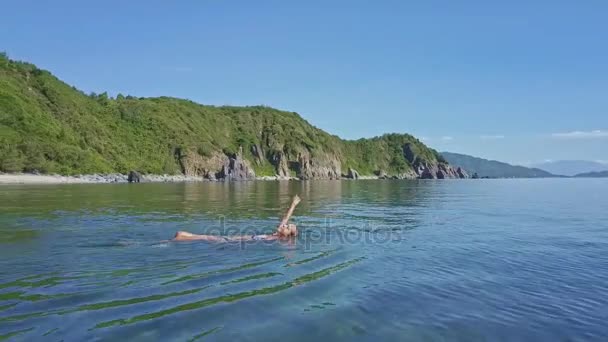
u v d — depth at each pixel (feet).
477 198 118.21
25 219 52.60
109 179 277.44
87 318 17.85
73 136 319.06
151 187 182.09
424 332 17.44
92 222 50.47
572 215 66.95
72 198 95.35
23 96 316.81
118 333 16.38
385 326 17.93
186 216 59.00
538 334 17.58
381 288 23.16
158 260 29.04
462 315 19.45
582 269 28.50
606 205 91.04
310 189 188.44
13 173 235.20
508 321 18.88
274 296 21.26
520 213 70.03
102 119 395.14
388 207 81.82
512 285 24.39
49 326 16.96
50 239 37.55
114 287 22.34
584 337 17.40
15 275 24.73
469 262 30.07
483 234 44.32
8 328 16.71
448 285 24.11
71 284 22.88
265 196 119.75
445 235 43.11
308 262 28.91
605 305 21.18
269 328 17.28
